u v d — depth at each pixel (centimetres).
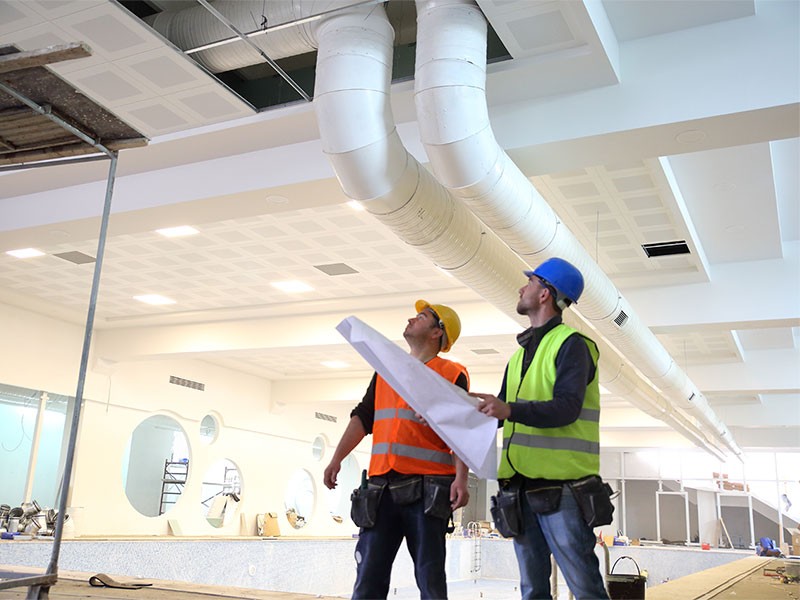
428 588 245
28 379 1152
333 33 420
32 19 447
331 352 1369
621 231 774
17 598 275
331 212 766
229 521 1521
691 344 1164
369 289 1016
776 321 851
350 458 2003
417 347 286
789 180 692
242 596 333
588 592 212
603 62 468
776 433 2017
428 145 415
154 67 490
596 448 228
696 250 802
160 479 1583
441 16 416
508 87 501
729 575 850
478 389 1470
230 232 829
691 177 681
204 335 1206
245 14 431
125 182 665
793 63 445
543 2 416
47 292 1077
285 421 1697
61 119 303
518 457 227
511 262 604
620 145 498
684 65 472
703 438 1705
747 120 458
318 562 1409
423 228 481
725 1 451
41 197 711
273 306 1116
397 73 518
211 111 548
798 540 1698
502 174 443
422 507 254
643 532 2453
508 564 2100
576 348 226
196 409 1461
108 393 1284
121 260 937
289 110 545
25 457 1162
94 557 973
